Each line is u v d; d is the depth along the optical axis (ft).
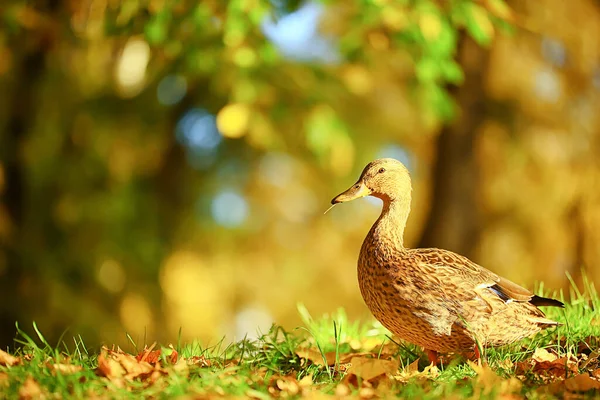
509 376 20.81
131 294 55.93
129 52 55.77
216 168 61.87
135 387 18.94
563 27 52.01
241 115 40.83
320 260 86.74
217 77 43.83
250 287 80.43
